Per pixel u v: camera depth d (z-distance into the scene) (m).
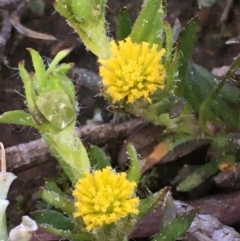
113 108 0.12
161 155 0.14
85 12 0.12
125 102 0.12
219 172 0.14
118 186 0.11
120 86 0.12
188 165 0.14
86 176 0.11
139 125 0.14
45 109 0.11
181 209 0.13
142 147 0.14
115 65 0.12
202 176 0.14
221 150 0.13
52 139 0.12
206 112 0.13
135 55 0.12
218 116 0.13
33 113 0.11
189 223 0.12
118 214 0.11
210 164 0.14
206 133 0.13
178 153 0.14
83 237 0.12
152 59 0.12
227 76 0.12
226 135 0.13
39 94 0.11
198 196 0.14
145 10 0.12
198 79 0.13
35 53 0.11
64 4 0.12
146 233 0.13
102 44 0.12
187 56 0.13
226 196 0.14
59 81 0.11
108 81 0.12
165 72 0.12
